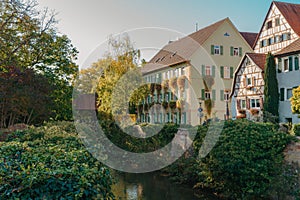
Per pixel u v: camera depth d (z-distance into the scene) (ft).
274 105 62.95
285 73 61.62
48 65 53.31
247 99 71.31
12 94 34.81
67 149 15.72
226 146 22.61
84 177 9.61
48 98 40.16
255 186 21.06
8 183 8.88
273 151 21.08
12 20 43.96
